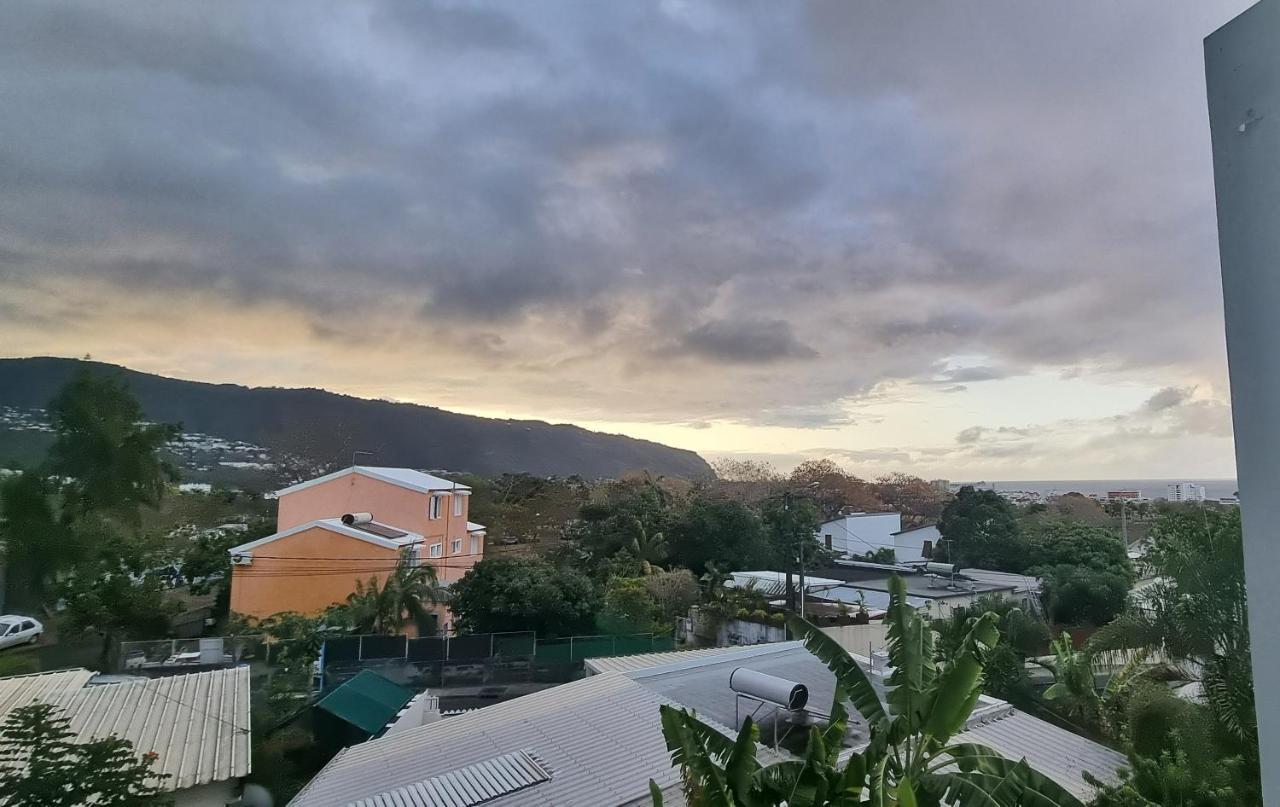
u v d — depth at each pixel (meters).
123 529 14.07
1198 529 8.21
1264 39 2.02
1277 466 1.95
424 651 18.05
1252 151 2.05
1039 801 4.70
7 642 12.52
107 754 6.61
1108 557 16.22
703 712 9.07
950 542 24.64
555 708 9.30
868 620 19.19
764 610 21.78
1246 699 7.04
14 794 6.09
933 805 4.76
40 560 12.31
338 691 13.30
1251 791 6.31
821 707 9.20
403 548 21.27
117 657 14.25
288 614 19.17
